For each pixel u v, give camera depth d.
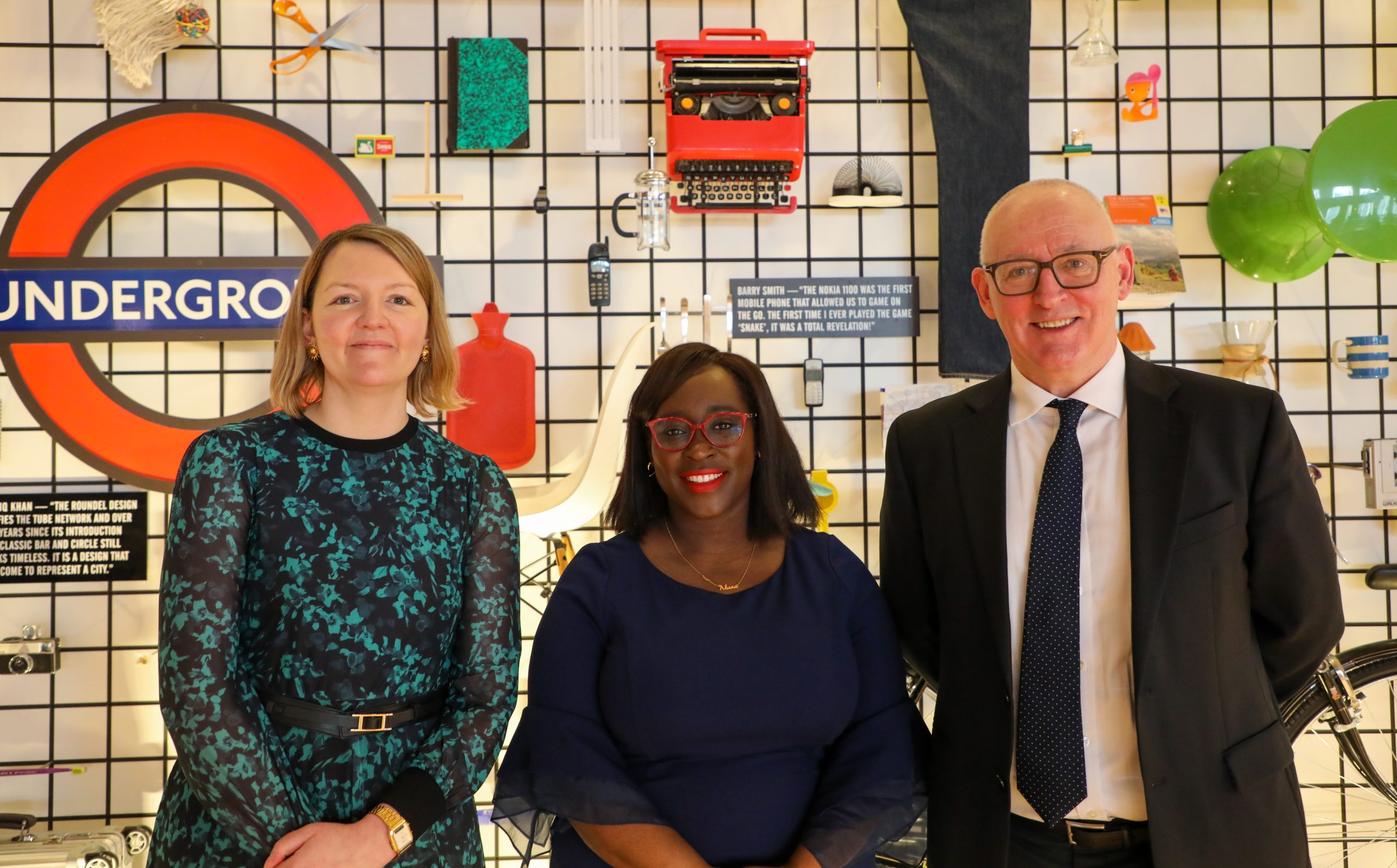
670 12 2.68
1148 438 1.43
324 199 2.55
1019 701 1.44
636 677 1.41
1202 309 2.72
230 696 1.25
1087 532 1.46
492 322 2.56
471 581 1.45
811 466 2.68
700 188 2.60
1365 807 2.63
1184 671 1.37
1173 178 2.72
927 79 2.59
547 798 1.35
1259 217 2.57
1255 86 2.72
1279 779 1.43
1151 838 1.35
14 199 2.57
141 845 2.45
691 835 1.36
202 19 2.55
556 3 2.66
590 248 2.60
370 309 1.38
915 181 2.70
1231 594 1.42
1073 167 2.71
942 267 2.59
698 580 1.50
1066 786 1.39
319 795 1.29
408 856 1.33
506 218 2.65
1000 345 2.58
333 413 1.42
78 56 2.58
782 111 2.49
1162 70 2.72
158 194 2.60
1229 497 1.41
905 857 1.73
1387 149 2.32
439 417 2.58
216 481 1.30
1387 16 2.73
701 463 1.48
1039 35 2.72
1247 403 1.45
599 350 2.67
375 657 1.33
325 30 2.62
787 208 2.62
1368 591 2.69
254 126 2.55
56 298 2.51
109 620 2.55
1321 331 2.72
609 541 1.57
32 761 2.53
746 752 1.41
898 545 1.66
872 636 1.52
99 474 2.56
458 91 2.60
